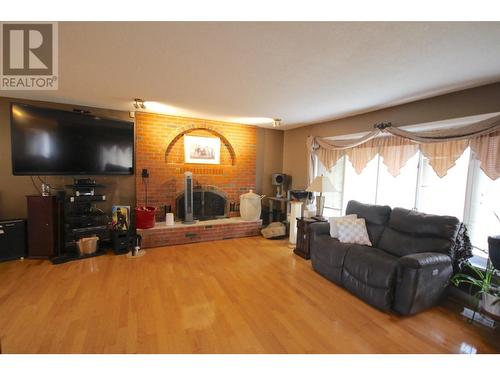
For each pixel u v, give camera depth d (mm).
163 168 4250
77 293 2408
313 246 3119
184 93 2885
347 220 3092
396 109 3152
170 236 3979
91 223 3598
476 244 2648
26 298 2295
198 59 1964
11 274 2789
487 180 2551
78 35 1629
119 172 3756
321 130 4445
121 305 2217
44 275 2781
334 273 2756
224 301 2342
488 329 2033
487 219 2561
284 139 5465
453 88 2463
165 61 2012
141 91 2838
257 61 1975
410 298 2117
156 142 4156
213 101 3201
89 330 1865
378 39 1597
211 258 3465
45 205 3209
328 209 4484
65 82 2557
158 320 2016
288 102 3146
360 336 1909
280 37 1603
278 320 2074
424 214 2664
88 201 3410
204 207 4664
